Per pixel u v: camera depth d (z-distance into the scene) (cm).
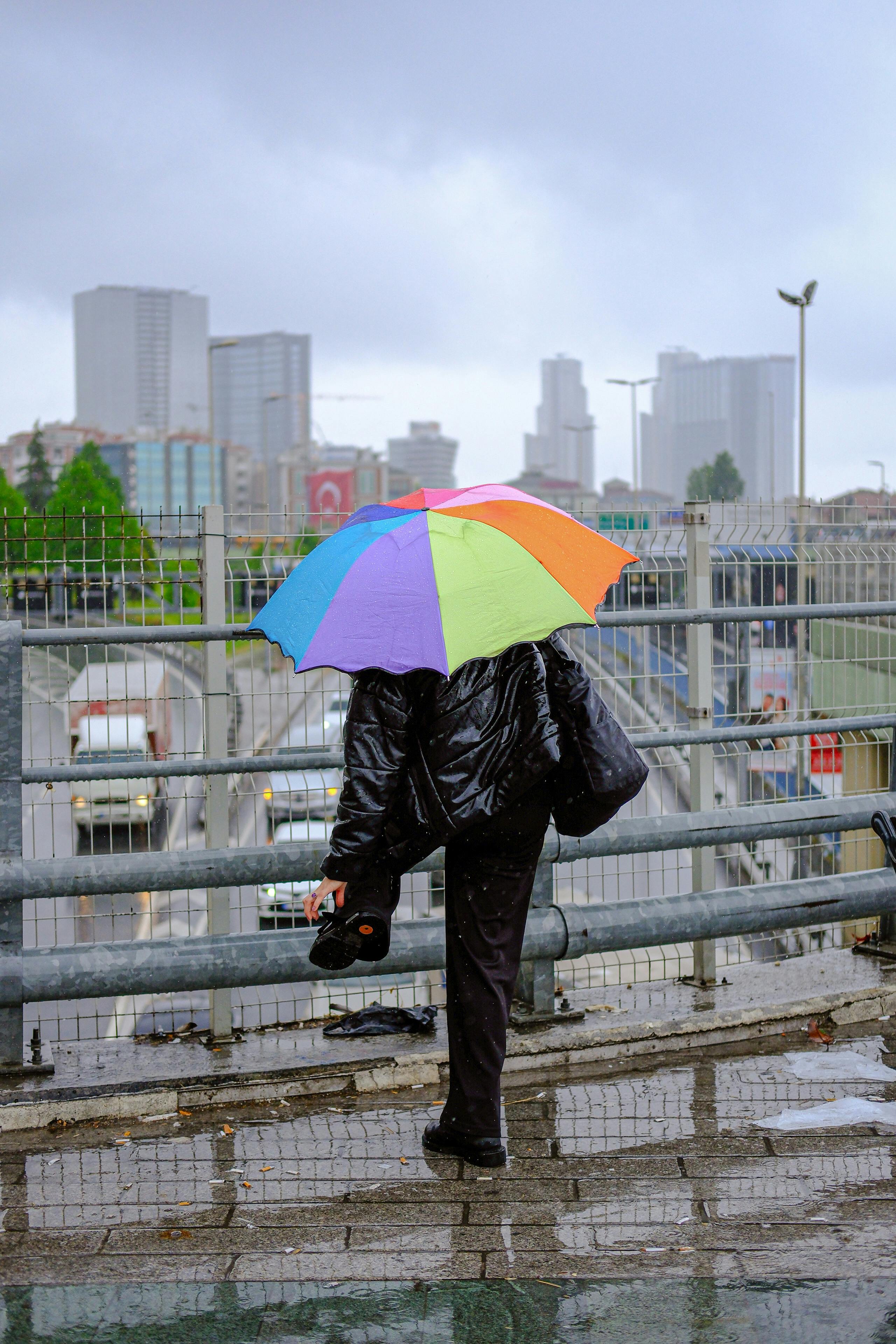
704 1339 261
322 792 455
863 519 530
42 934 496
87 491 8769
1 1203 330
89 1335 266
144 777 401
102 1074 398
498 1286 284
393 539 324
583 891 525
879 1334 262
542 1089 409
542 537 332
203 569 419
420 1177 344
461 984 347
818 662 518
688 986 483
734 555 503
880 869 498
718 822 457
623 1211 322
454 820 317
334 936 325
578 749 334
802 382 3077
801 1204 325
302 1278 289
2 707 391
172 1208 326
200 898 952
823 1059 433
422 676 322
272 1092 400
